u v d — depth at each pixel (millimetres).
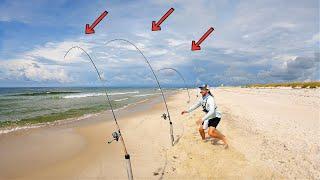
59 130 14758
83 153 10070
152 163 8508
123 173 7895
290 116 16016
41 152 10359
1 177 7867
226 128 12445
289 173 7168
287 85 64812
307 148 9195
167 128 14000
